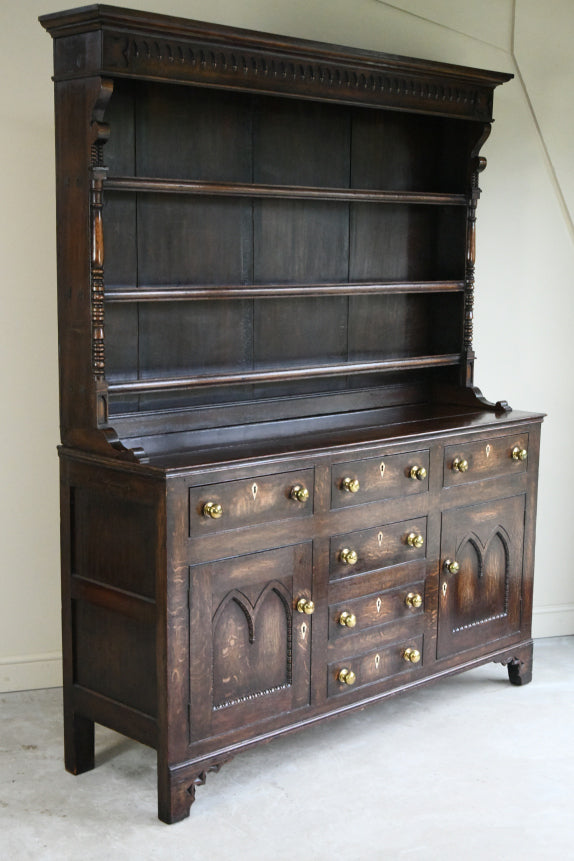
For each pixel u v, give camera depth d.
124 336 3.21
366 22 3.96
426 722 3.63
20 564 3.74
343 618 3.28
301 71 3.19
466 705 3.78
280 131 3.51
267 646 3.13
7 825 2.92
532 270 4.35
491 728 3.58
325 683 3.30
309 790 3.13
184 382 3.16
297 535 3.16
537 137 4.27
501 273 4.31
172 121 3.23
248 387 3.54
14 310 3.59
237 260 3.45
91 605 3.12
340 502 3.27
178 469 2.80
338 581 3.29
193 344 3.38
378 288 3.58
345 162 3.70
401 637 3.53
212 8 3.67
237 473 2.96
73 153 2.90
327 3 3.88
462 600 3.73
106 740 3.49
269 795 3.11
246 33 2.97
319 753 3.38
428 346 4.08
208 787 3.15
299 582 3.19
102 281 2.91
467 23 4.11
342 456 3.25
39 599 3.78
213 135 3.34
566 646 4.45
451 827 2.93
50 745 3.42
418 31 4.06
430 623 3.62
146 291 3.01
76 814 2.99
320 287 3.41
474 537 3.74
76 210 2.92
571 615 4.57
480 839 2.87
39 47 3.50
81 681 3.20
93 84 2.79
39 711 3.66
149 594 2.92
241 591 3.03
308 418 3.62
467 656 3.78
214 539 2.93
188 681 2.93
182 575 2.87
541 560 4.52
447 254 3.98
